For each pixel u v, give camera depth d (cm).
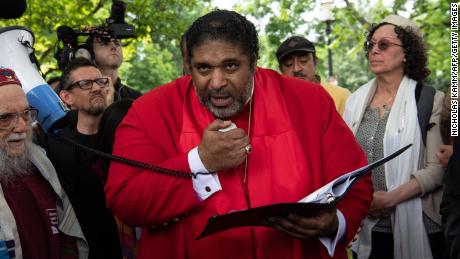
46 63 1450
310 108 273
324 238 256
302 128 270
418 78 419
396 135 403
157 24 1398
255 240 260
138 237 371
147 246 269
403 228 394
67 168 356
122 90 541
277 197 258
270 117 268
